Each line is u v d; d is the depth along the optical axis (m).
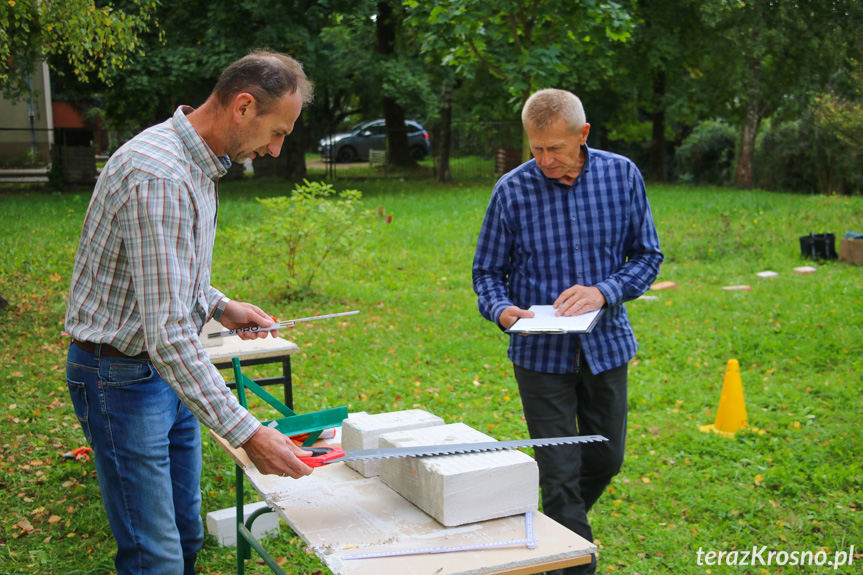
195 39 18.11
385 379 6.13
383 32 20.69
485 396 5.81
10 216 13.22
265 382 3.81
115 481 2.23
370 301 8.58
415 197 18.23
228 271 9.53
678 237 12.04
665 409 5.54
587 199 2.92
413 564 1.71
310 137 25.34
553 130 2.71
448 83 21.39
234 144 2.13
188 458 2.66
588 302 2.75
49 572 3.32
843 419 5.14
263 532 3.69
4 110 23.92
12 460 4.42
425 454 1.99
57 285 8.62
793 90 20.62
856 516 3.84
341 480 2.23
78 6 7.79
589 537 2.82
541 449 2.90
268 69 2.07
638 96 23.00
